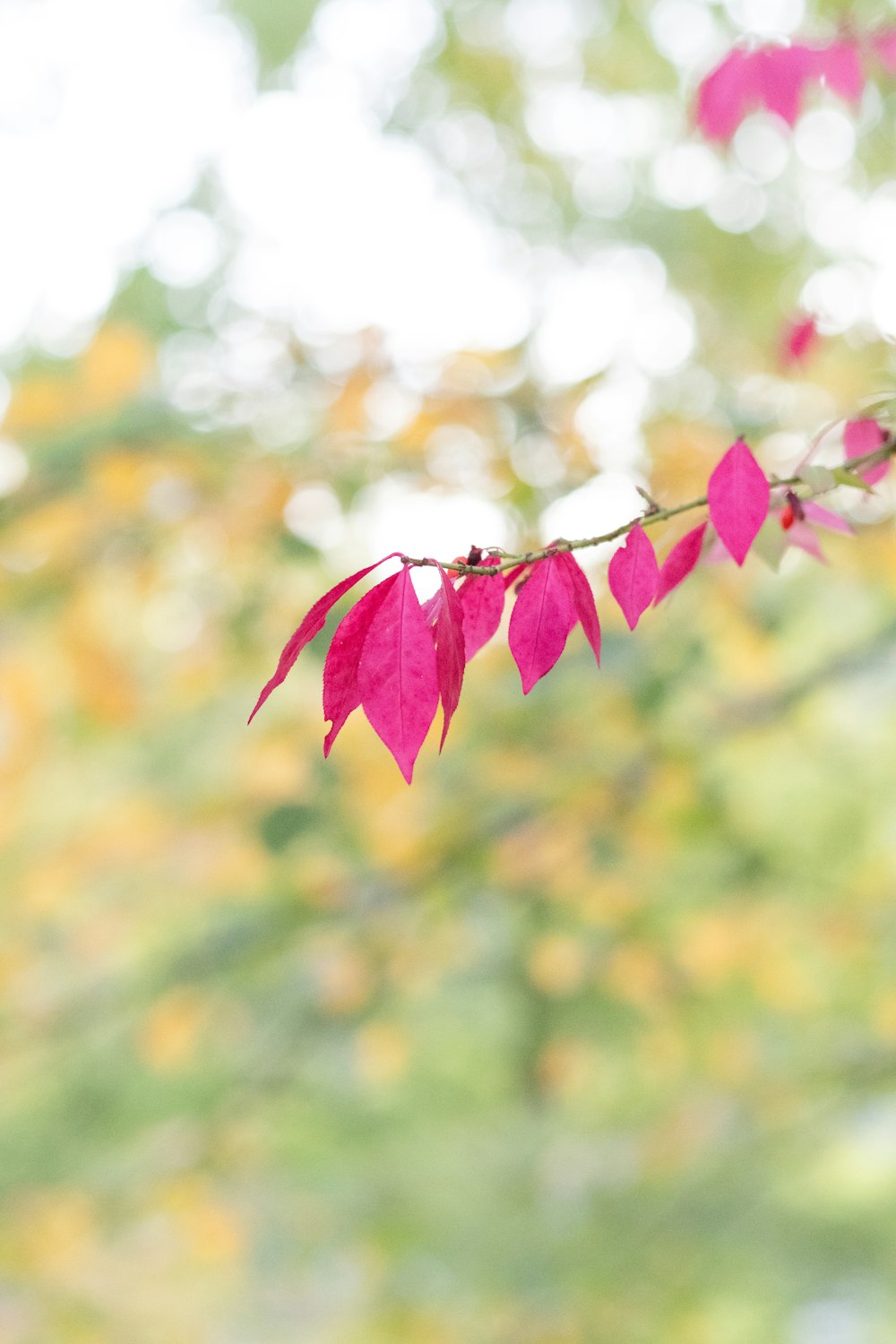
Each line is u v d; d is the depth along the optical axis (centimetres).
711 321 460
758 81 229
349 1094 547
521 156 624
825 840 423
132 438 279
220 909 417
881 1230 614
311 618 82
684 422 302
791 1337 700
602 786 365
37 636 322
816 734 407
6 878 384
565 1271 479
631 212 623
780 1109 474
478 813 370
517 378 297
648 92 634
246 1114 461
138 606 326
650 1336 483
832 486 108
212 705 406
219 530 300
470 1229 497
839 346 269
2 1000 407
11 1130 521
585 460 291
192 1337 430
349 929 410
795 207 577
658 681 322
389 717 84
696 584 323
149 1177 461
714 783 381
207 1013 434
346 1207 511
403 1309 466
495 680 349
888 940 441
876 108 495
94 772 423
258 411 298
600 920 405
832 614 398
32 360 359
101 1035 503
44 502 282
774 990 432
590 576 291
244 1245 468
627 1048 503
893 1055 459
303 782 346
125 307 466
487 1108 582
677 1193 485
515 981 441
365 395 293
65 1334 418
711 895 414
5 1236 442
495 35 580
